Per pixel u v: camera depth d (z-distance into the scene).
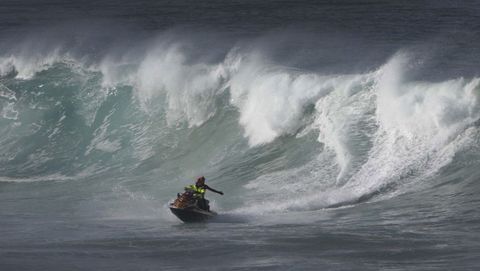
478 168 80.69
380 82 97.69
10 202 94.12
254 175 96.19
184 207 71.62
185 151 110.81
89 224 74.25
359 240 58.38
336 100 99.12
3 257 55.25
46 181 108.25
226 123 111.62
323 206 77.19
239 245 58.41
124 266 51.91
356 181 84.31
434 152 85.25
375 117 93.94
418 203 73.62
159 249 57.88
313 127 99.44
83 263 52.97
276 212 75.88
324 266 50.16
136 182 101.94
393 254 52.97
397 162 85.38
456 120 87.31
